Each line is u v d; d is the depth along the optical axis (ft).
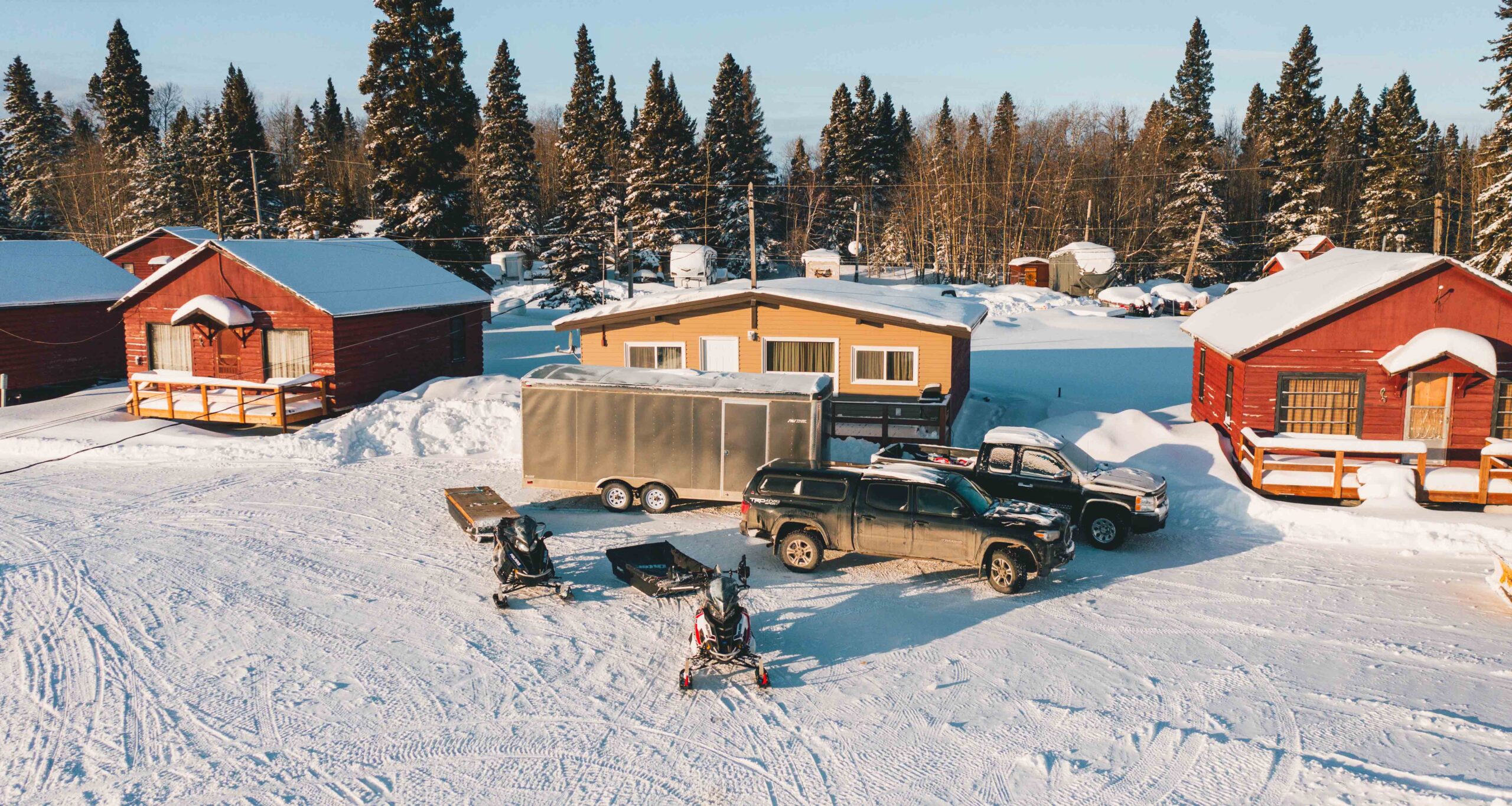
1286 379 70.49
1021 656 42.11
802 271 305.73
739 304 85.87
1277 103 262.47
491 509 56.49
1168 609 47.52
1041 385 108.88
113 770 32.83
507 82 255.09
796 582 51.47
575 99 292.81
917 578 52.24
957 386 86.33
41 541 57.52
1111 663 41.32
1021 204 282.77
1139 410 92.99
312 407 89.92
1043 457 59.06
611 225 229.66
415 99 170.60
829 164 356.18
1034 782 32.14
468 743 34.71
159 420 90.48
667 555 49.88
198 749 34.22
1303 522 59.52
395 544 57.11
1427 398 68.64
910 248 298.56
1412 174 244.42
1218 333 79.30
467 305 113.60
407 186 174.29
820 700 38.24
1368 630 44.50
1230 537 59.41
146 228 265.95
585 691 38.86
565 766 33.24
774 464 55.36
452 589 49.88
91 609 46.96
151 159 271.90
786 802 31.07
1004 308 190.70
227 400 94.32
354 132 437.99
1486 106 136.56
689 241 253.65
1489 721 35.70
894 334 82.99
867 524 51.55
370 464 77.00
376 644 43.11
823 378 63.21
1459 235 246.47
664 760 33.68
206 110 323.16
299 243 107.34
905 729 35.81
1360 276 71.41
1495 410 67.62
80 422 89.92
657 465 62.69
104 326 117.29
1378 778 31.89
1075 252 236.63
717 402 61.11
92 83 382.63
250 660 41.39
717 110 293.23
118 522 61.57
